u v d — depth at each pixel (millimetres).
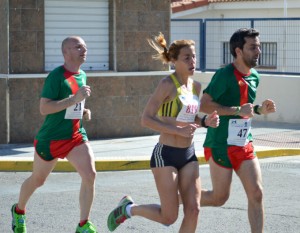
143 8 22797
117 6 22438
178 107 9922
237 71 10586
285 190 15555
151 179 17000
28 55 21203
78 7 21953
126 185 16188
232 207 13789
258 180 10406
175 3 38625
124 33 22594
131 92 22797
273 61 28156
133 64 22812
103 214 13258
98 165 18203
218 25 28953
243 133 10484
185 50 9891
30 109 21359
